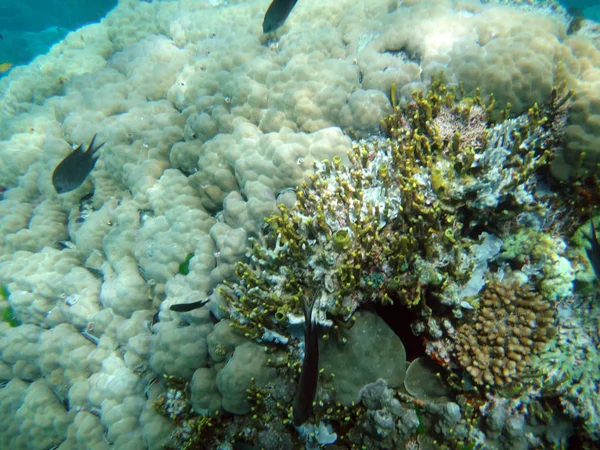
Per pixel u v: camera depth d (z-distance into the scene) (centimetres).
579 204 336
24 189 546
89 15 1938
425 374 297
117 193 501
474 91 358
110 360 411
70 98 551
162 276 394
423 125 352
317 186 336
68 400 461
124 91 552
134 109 500
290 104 398
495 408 267
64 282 463
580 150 324
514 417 266
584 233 330
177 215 411
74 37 786
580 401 258
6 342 478
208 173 413
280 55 443
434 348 292
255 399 315
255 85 423
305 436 300
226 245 344
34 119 594
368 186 329
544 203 344
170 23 657
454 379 285
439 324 288
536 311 282
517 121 344
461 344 280
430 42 397
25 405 458
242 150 386
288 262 317
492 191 295
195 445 340
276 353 319
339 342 298
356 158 346
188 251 390
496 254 315
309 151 359
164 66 554
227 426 338
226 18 588
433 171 291
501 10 397
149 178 455
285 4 333
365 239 287
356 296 294
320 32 456
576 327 287
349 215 309
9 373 493
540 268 305
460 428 265
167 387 371
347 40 468
